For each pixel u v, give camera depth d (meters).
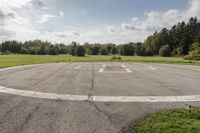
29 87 7.23
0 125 3.56
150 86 7.54
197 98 5.57
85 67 16.89
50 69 14.82
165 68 16.25
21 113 4.21
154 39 96.06
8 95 5.88
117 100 5.33
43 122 3.70
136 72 12.80
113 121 3.79
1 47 104.31
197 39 79.81
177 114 4.06
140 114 4.17
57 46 100.69
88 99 5.43
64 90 6.68
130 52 88.19
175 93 6.23
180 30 96.62
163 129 3.29
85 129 3.41
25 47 102.50
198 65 20.89
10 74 11.46
